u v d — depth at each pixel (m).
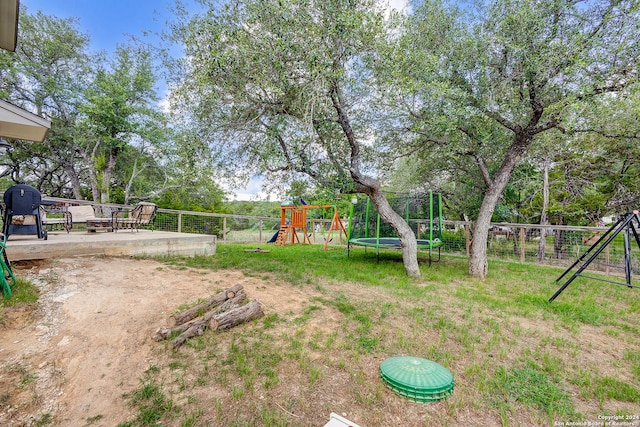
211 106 5.45
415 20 6.27
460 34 6.04
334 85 5.07
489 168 8.34
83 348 2.64
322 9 4.73
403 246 6.26
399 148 7.54
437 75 5.76
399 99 5.98
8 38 3.68
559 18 5.28
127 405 2.09
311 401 2.16
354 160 5.90
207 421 1.95
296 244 12.64
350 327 3.37
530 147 7.80
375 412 2.08
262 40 4.53
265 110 5.29
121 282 3.99
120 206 8.82
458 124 5.74
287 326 3.30
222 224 11.82
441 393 2.20
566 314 4.09
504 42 5.16
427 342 3.11
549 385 2.42
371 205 9.20
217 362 2.57
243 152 6.29
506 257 9.09
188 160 5.72
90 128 14.02
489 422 2.03
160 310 3.40
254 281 4.83
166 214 10.24
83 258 4.79
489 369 2.64
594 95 4.88
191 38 5.03
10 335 2.75
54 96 14.28
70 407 2.08
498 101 5.84
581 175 10.67
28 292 3.37
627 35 4.68
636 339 3.37
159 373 2.41
